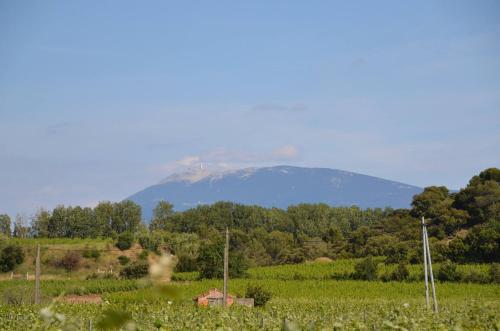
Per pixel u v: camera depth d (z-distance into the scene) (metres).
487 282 44.34
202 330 11.30
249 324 12.30
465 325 11.92
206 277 55.47
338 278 52.62
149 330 9.73
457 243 53.12
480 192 62.53
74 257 63.50
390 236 65.31
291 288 46.44
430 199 67.19
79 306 22.34
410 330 10.55
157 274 2.48
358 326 10.69
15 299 28.12
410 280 48.00
